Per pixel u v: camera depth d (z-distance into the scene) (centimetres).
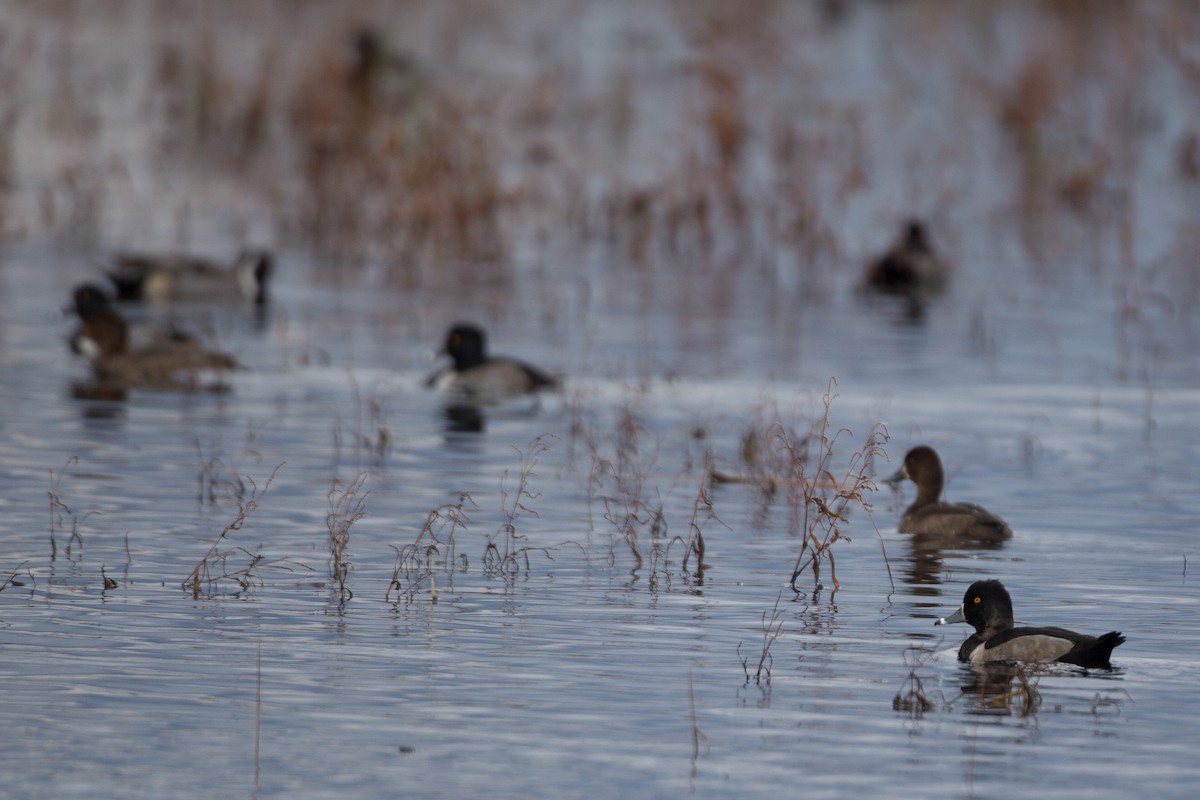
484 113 4609
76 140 4941
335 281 3862
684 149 4781
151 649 1388
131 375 2770
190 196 4606
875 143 5047
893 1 6744
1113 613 1544
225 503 1927
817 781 1136
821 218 4472
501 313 3484
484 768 1149
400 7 6512
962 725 1241
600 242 4350
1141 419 2573
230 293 3659
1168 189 4747
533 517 1912
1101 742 1211
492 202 4159
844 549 1802
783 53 5666
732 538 1839
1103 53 5700
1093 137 5059
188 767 1145
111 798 1092
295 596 1558
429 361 3009
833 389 2764
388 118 4588
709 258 4200
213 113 4975
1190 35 5675
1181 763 1170
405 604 1539
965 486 2120
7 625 1442
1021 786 1129
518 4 6781
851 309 3644
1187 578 1677
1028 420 2547
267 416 2488
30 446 2216
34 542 1727
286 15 6341
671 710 1266
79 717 1231
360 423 2462
